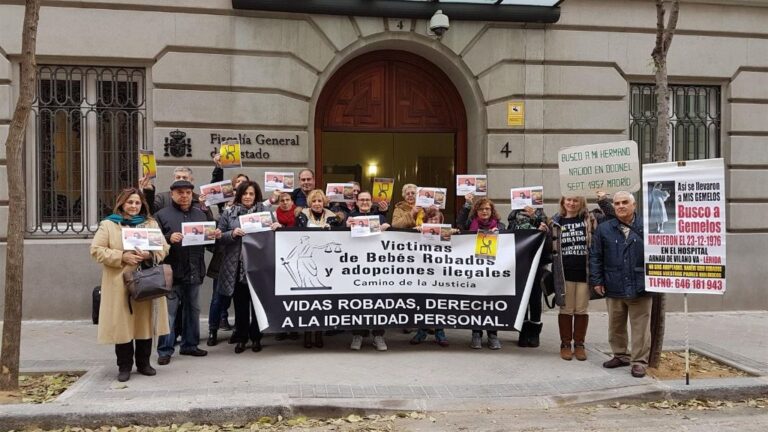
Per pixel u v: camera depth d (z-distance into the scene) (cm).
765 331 873
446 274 725
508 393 589
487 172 962
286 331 694
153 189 720
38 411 509
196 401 538
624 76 995
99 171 892
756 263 1019
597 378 630
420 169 1020
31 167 873
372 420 539
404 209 788
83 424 511
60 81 884
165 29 878
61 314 860
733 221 1019
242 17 895
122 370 600
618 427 530
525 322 757
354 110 995
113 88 891
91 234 887
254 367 651
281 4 891
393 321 716
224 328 797
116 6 868
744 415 569
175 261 668
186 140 882
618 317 664
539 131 971
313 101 931
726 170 1028
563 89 975
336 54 928
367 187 1005
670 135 1035
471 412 558
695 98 1038
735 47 1020
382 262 718
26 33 556
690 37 1010
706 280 601
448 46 949
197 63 885
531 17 952
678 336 839
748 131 1026
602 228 656
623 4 989
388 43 958
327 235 712
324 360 683
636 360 645
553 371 656
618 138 991
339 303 709
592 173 683
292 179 765
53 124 880
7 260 564
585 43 980
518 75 966
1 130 852
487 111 961
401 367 663
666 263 616
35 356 686
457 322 722
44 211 884
